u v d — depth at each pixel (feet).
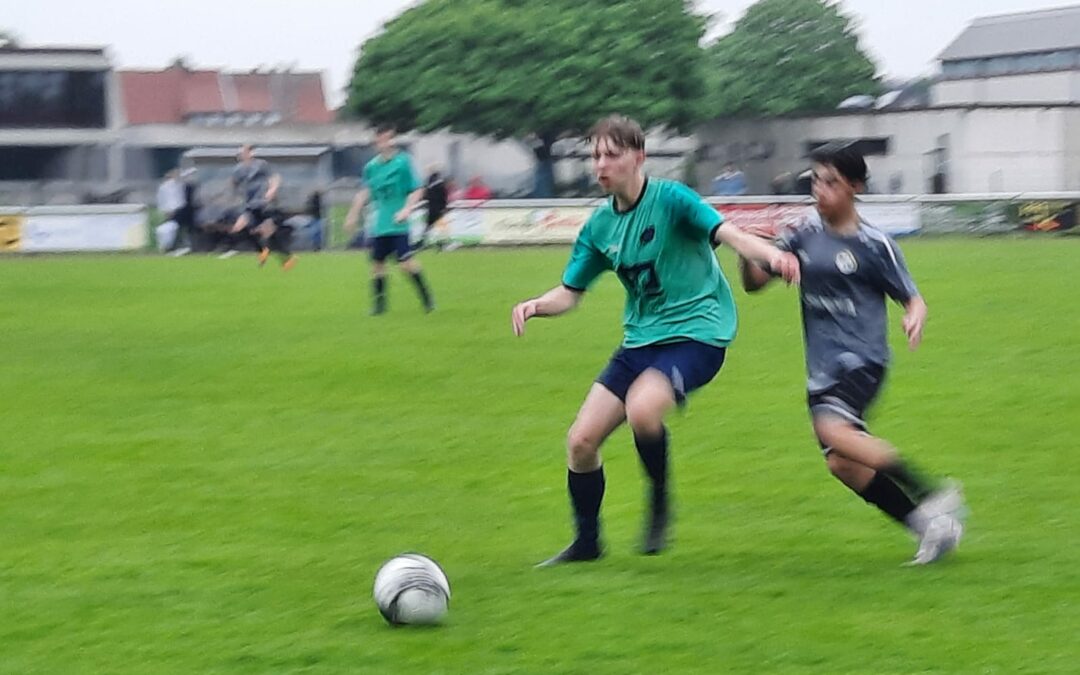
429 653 21.18
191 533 29.32
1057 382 47.29
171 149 232.32
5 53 217.97
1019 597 23.61
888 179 195.52
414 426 41.52
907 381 47.80
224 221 129.90
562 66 191.83
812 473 34.55
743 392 46.44
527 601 23.86
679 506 31.42
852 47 255.70
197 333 64.69
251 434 40.57
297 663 20.94
